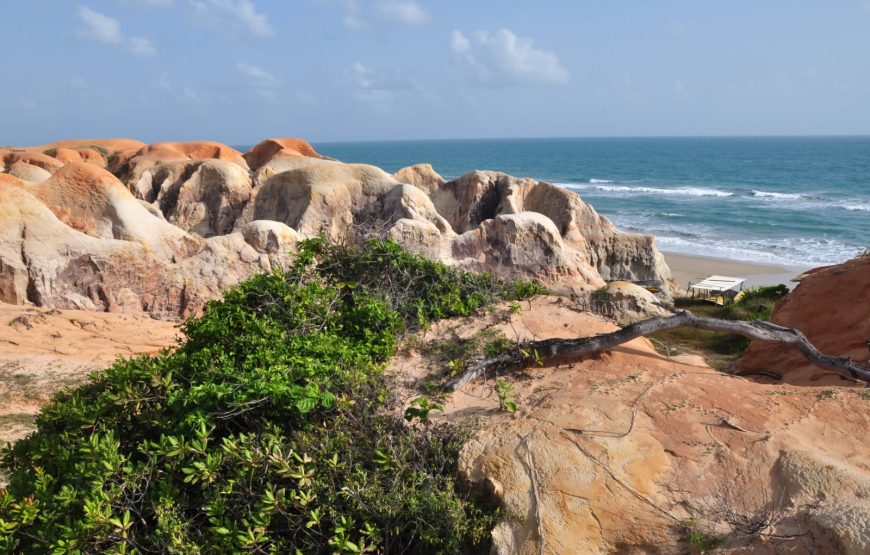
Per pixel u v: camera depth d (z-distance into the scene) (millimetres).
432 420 6148
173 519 5066
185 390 6324
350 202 29625
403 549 5129
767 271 37688
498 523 4957
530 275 21422
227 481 5273
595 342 6973
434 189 34688
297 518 5180
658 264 30406
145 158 42844
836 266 11734
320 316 8031
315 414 6043
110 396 6297
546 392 6391
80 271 17578
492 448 5473
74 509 5434
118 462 5336
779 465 4883
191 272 18328
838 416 5461
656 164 155250
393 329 8023
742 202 72562
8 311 15344
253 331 7387
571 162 173000
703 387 6141
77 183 20766
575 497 4930
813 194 80938
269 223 20344
